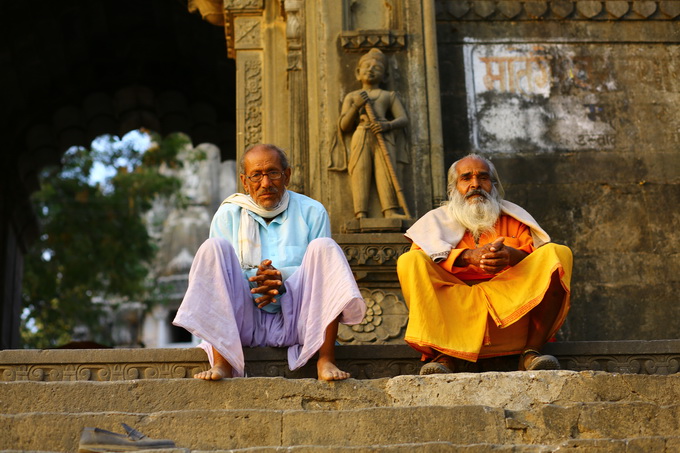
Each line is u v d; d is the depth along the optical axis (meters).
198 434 5.88
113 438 5.61
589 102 11.09
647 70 11.26
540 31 11.28
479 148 10.86
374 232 9.74
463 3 11.30
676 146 11.02
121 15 16.52
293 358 6.88
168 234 38.69
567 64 11.21
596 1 11.39
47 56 16.59
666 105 11.16
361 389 6.37
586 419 6.04
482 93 11.04
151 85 17.53
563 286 6.93
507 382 6.36
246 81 11.39
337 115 10.35
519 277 7.00
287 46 10.98
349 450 5.48
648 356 7.27
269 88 11.23
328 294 6.75
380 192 9.98
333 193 10.14
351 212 10.09
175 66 17.45
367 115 10.14
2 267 16.61
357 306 6.71
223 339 6.57
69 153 24.89
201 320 6.57
